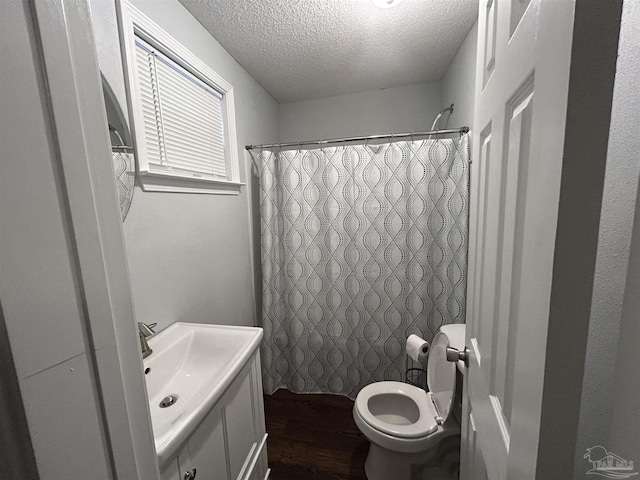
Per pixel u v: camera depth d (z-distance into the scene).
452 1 1.28
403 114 2.21
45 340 0.28
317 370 1.98
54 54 0.30
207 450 0.84
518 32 0.45
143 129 1.08
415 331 1.75
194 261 1.38
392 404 1.47
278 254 1.94
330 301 1.87
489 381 0.60
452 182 1.60
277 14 1.35
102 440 0.35
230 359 1.07
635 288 0.39
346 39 1.56
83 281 0.33
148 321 1.12
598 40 0.27
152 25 1.11
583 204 0.29
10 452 0.26
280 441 1.59
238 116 1.78
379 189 1.71
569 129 0.29
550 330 0.32
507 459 0.47
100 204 0.36
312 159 1.79
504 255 0.52
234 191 1.72
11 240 0.25
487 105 0.66
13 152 0.26
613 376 0.44
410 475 1.25
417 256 1.70
